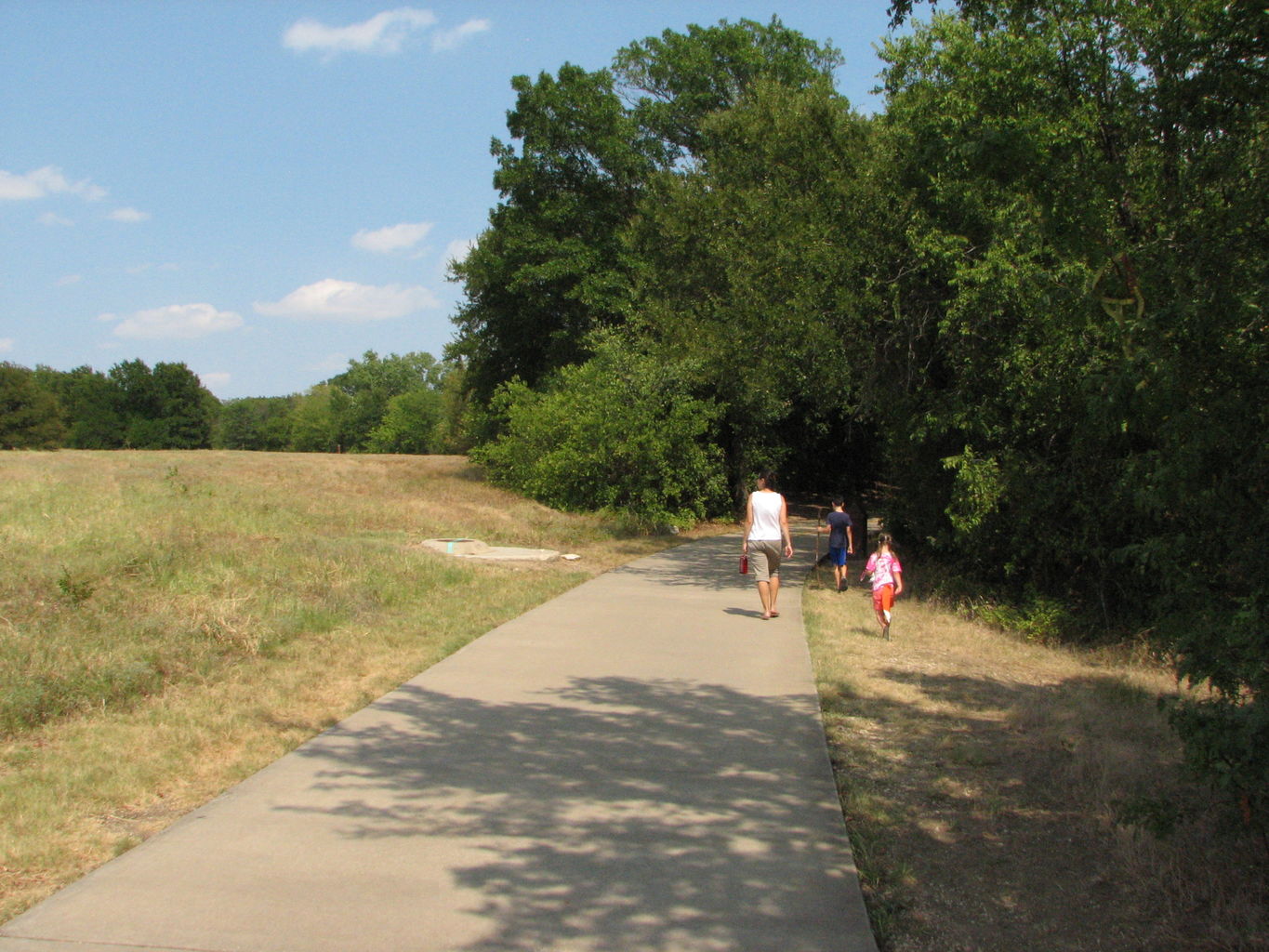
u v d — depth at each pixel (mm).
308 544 12102
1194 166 5848
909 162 12359
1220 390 4391
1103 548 11102
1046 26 9109
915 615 12016
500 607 10555
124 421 88125
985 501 11766
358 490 22609
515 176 29891
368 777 5203
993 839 4699
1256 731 3629
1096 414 4961
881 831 4746
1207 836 4535
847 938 3574
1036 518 11789
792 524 27328
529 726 6242
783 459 29359
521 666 7965
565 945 3453
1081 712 7016
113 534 10883
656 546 19031
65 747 5406
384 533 15820
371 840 4355
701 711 6746
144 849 4191
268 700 6586
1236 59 5449
